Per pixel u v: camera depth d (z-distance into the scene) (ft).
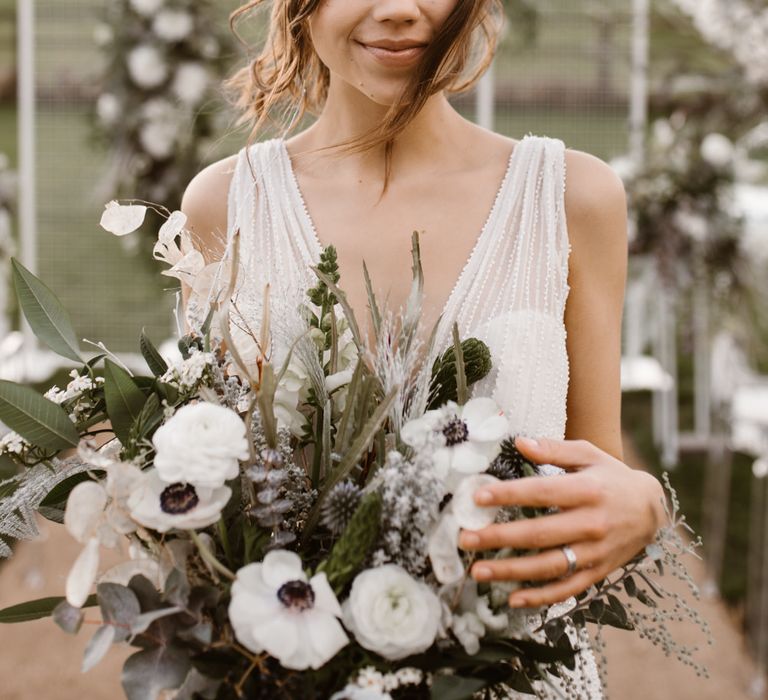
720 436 14.46
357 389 3.32
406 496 2.95
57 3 23.44
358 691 2.76
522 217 4.52
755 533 12.34
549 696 3.48
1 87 39.58
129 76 15.57
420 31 3.84
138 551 3.28
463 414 3.17
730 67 14.92
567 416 4.71
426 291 4.48
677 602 3.29
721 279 13.78
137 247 16.48
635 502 3.25
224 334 3.20
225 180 4.98
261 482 3.10
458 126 4.79
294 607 2.85
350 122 4.69
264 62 4.86
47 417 3.26
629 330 19.04
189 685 3.04
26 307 3.53
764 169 14.33
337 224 4.69
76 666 10.48
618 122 22.26
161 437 2.97
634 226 14.05
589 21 20.12
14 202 16.40
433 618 2.90
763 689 10.16
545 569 3.05
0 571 12.66
